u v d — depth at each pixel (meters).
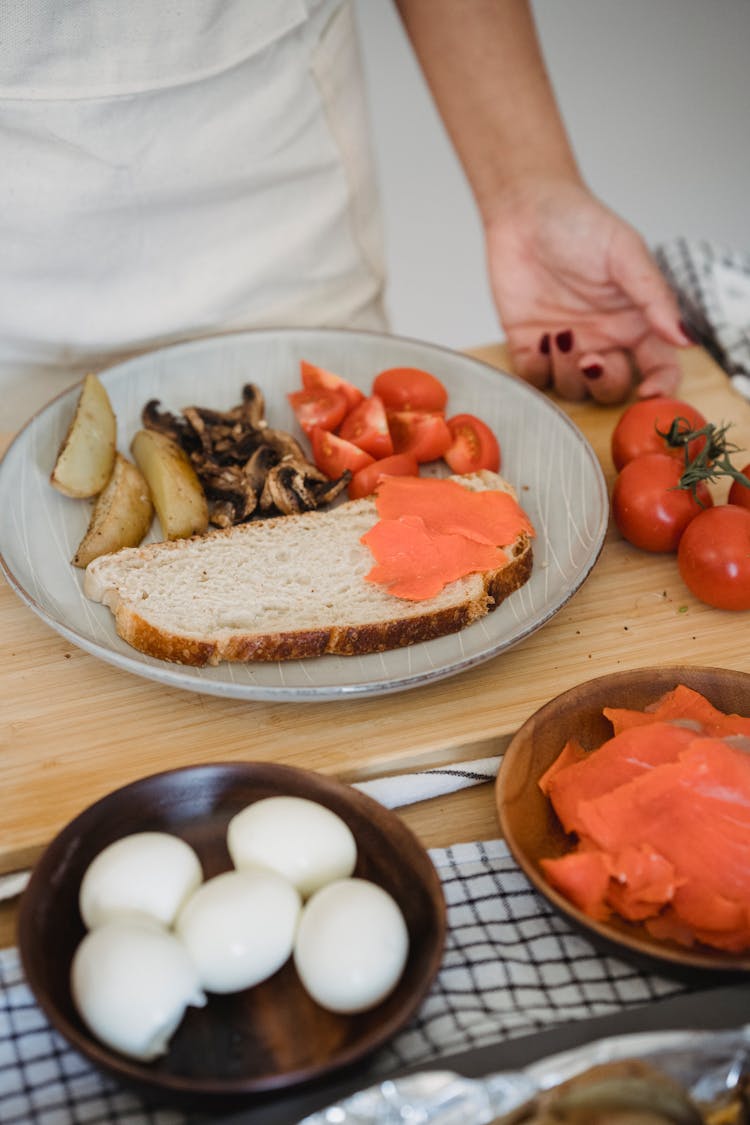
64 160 0.97
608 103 1.93
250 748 0.81
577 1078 0.62
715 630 0.88
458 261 2.01
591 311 1.12
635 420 0.97
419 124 1.88
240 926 0.67
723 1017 0.66
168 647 0.83
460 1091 0.61
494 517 0.89
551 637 0.88
